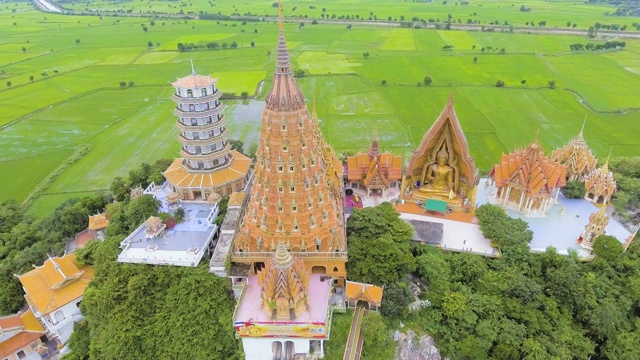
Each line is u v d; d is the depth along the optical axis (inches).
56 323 2748.5
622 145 5497.1
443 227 3248.0
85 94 7741.1
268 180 2556.6
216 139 3572.8
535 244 3100.4
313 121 3211.1
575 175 3848.4
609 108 6683.1
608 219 3006.9
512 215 3469.5
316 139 2947.8
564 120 6299.2
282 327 2301.9
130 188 3956.7
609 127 6038.4
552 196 3599.9
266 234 2652.6
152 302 2588.6
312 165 2598.4
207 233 3011.8
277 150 2484.0
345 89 7726.4
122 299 2588.6
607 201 3599.9
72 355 2635.3
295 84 2455.7
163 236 2970.0
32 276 2834.6
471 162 3380.9
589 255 2999.5
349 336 2449.6
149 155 5521.7
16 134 6146.7
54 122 6565.0
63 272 2842.0
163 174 3695.9
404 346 2517.2
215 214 3257.9
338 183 3267.7
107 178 4958.2
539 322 2546.8
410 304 2674.7
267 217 2632.9
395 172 3801.7
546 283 2790.4
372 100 7185.0
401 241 2861.7
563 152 3937.0
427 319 2596.0
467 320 2496.3
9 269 3088.1
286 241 2652.6
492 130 5964.6
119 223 3203.7
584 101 6958.7
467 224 3334.2
